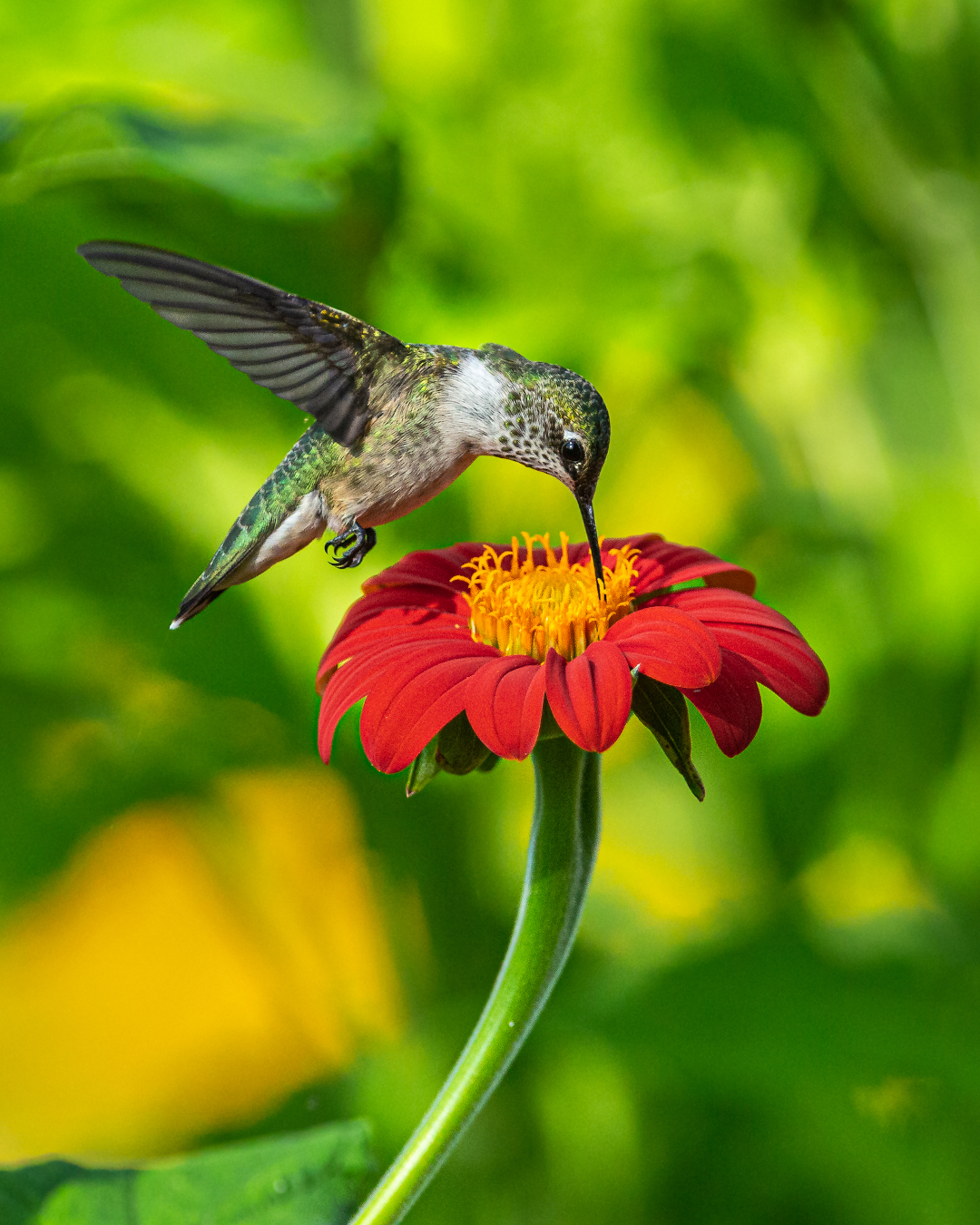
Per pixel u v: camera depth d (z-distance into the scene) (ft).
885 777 7.36
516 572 6.71
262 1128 7.29
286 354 6.77
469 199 7.50
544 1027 7.15
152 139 7.07
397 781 7.27
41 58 7.39
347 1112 7.27
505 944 7.32
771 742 7.38
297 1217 6.72
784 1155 7.28
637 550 6.74
